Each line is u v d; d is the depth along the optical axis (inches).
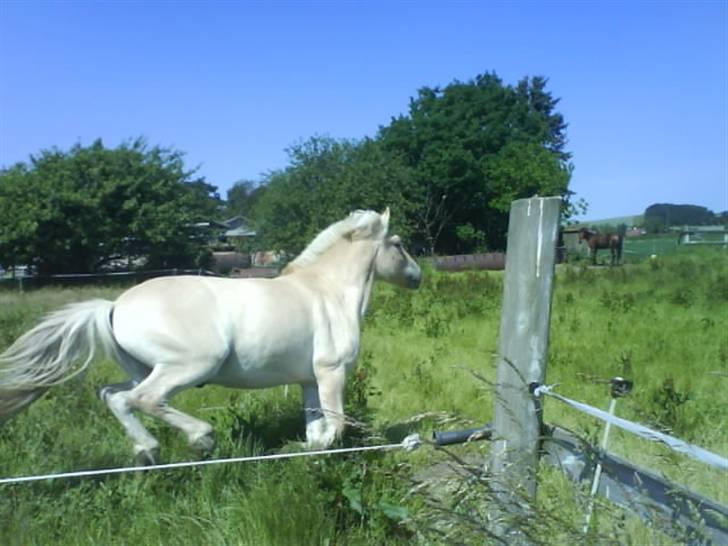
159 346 203.2
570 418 260.5
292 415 261.4
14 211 1397.6
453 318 554.9
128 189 1483.8
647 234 2327.8
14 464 199.0
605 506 128.2
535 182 2522.1
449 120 2623.0
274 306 220.1
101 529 169.2
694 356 382.3
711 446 231.5
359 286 249.3
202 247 1601.9
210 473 193.0
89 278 1312.7
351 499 167.6
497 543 119.2
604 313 566.3
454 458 127.3
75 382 265.6
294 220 1635.1
